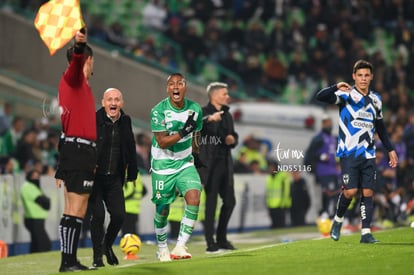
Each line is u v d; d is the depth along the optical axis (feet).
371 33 248.52
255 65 228.63
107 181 88.22
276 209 173.47
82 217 79.05
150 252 118.73
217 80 229.86
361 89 93.97
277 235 157.69
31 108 187.42
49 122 168.96
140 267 79.46
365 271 71.61
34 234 131.75
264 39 234.38
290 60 233.96
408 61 245.24
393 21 251.80
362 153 93.97
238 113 188.96
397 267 73.20
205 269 75.92
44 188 134.41
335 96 93.66
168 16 237.45
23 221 131.34
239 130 188.96
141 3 236.02
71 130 77.46
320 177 153.28
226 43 236.43
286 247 93.97
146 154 155.43
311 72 233.96
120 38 222.48
